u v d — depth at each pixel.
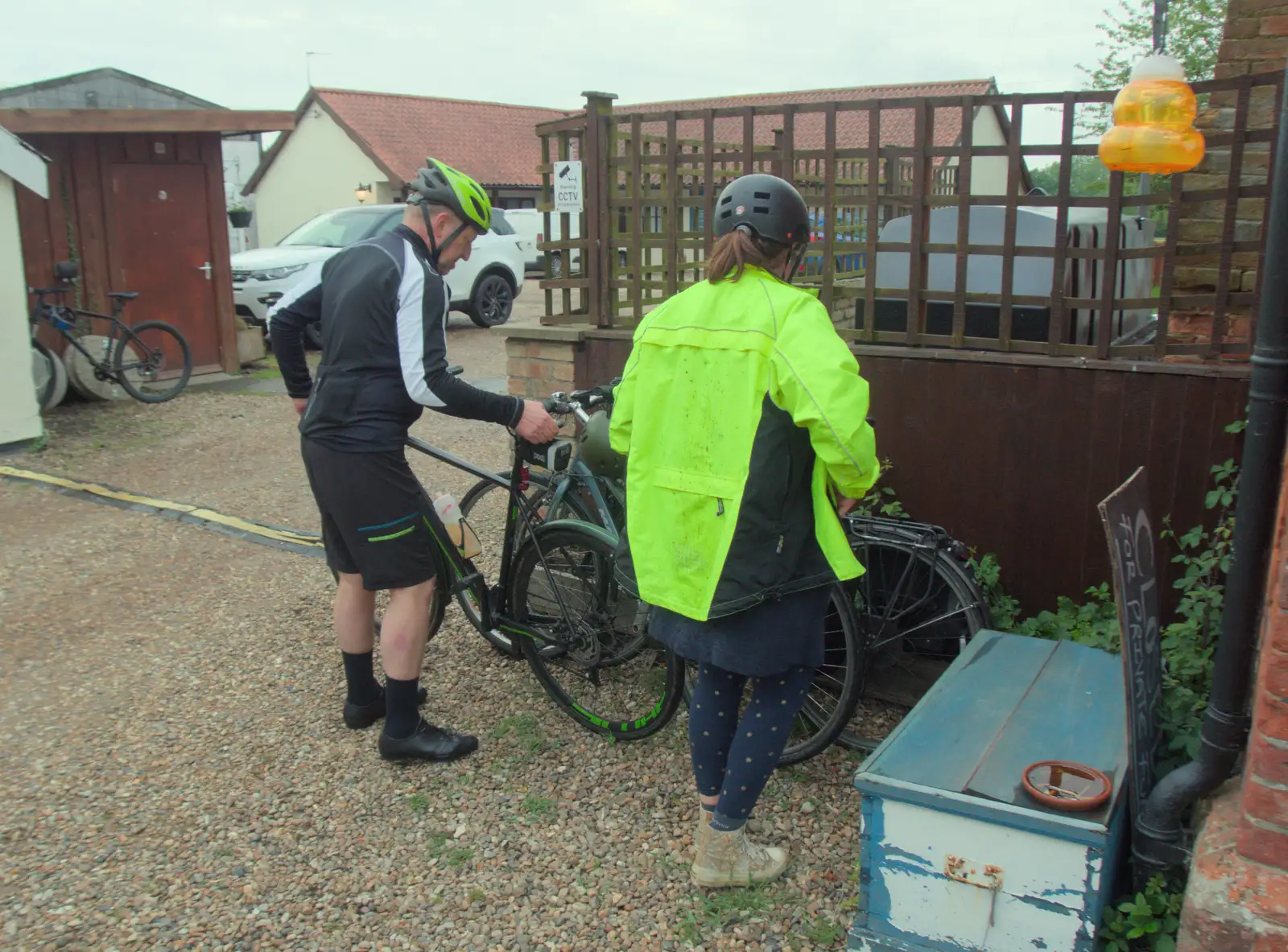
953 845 2.31
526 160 28.94
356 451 3.14
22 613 4.69
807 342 2.36
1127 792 2.41
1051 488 3.43
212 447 7.89
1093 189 6.24
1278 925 1.96
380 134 27.12
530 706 3.74
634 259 4.22
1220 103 3.41
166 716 3.74
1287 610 1.93
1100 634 3.27
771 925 2.63
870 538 3.38
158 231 10.16
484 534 5.52
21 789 3.27
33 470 7.11
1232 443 3.11
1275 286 2.15
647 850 2.94
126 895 2.78
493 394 3.33
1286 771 1.98
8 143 7.20
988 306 3.71
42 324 9.41
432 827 3.06
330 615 4.62
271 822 3.09
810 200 3.79
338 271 3.20
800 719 3.46
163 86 22.36
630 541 2.63
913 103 3.48
